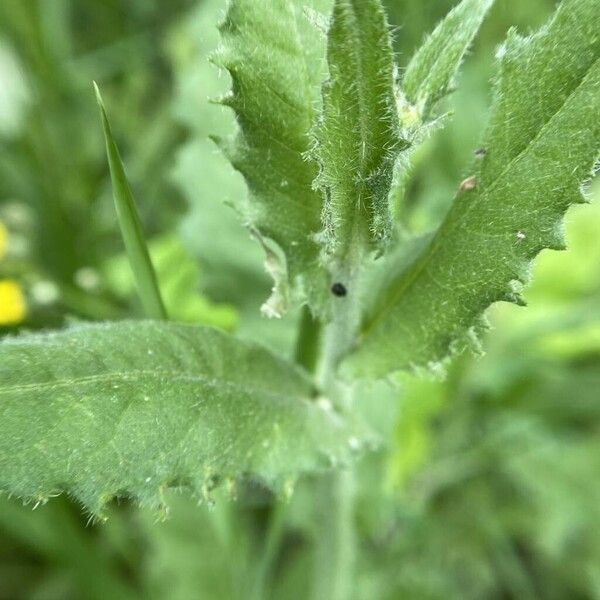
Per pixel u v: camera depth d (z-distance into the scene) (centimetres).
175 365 21
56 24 42
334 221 20
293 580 33
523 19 40
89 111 42
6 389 20
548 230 21
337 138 19
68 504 32
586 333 35
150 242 36
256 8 21
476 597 34
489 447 36
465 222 21
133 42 44
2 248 32
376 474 31
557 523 34
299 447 23
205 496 21
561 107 20
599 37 20
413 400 31
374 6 18
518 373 36
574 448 36
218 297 30
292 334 29
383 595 32
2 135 39
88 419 20
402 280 22
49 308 32
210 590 33
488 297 21
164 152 41
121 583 32
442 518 35
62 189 39
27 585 34
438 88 21
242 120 21
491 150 21
